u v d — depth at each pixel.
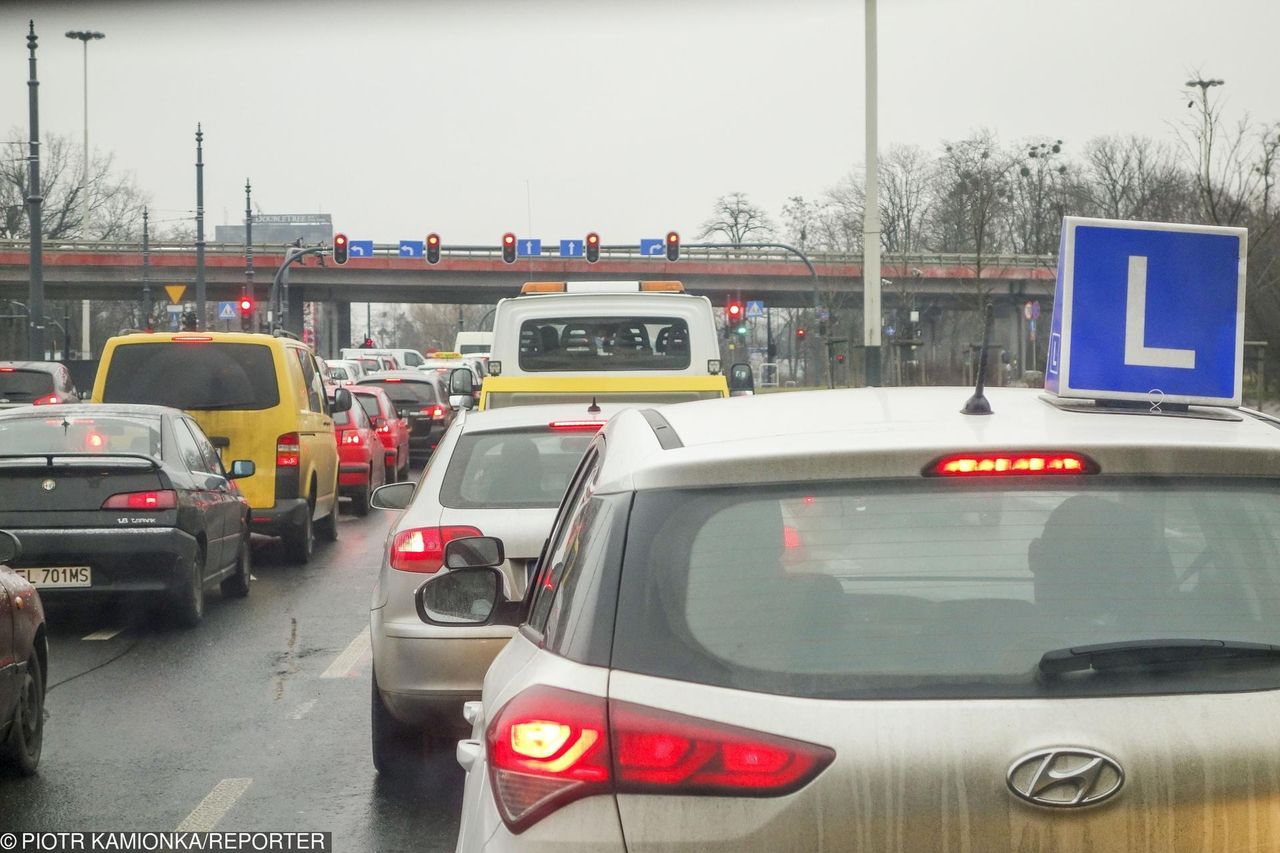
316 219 193.00
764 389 64.06
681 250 103.00
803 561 3.68
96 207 112.81
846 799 3.33
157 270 101.94
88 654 13.34
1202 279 4.55
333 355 150.75
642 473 3.87
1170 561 3.69
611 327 20.11
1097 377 4.48
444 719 8.53
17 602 8.77
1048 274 86.06
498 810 3.61
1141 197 64.50
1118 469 3.78
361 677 12.25
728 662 3.54
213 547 15.55
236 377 19.67
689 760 3.39
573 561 4.10
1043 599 3.61
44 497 14.01
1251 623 3.62
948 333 105.06
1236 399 4.52
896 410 4.30
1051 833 3.30
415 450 42.47
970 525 3.71
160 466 14.31
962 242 97.00
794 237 115.50
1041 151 81.81
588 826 3.42
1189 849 3.31
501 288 106.75
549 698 3.58
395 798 8.57
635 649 3.59
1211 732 3.36
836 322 92.88
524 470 9.41
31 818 8.17
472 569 5.75
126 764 9.38
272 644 13.87
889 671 3.49
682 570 3.69
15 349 110.88
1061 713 3.38
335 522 23.16
